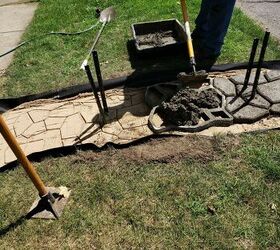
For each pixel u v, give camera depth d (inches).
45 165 133.6
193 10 221.5
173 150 129.4
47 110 159.2
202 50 178.7
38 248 107.9
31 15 255.6
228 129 135.9
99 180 124.5
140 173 124.6
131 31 202.8
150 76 168.6
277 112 138.9
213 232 104.1
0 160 138.6
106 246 105.4
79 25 224.4
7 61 200.8
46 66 189.8
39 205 117.8
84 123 148.3
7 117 159.3
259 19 211.9
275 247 99.2
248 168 121.0
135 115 148.6
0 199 124.0
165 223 108.3
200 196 114.3
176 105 138.3
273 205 108.8
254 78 149.9
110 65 183.2
